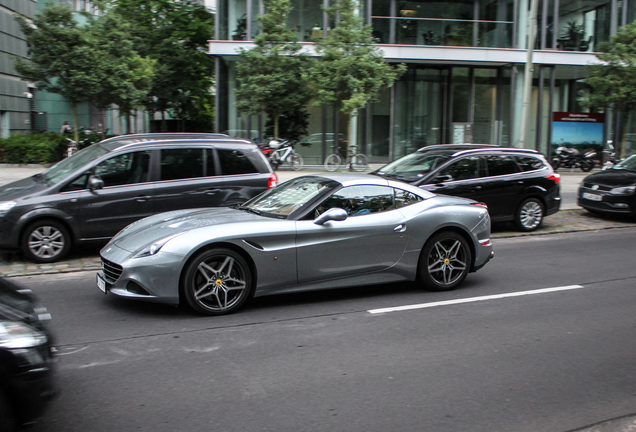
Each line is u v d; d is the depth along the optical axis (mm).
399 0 22094
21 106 32031
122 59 20344
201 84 28594
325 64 19375
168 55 26641
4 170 18750
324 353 4422
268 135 22203
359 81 19172
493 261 8203
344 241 5730
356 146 21516
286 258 5496
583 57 22906
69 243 7590
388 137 23047
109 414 3373
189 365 4141
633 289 6633
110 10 20875
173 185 8000
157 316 5297
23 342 2812
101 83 20078
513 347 4629
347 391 3736
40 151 20344
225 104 22109
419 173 9938
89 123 35969
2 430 2738
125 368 4074
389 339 4770
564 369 4180
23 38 32094
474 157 10211
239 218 5652
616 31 23375
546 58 22531
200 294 5250
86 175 7645
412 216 6121
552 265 7934
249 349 4484
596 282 6953
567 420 3393
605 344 4742
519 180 10422
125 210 7762
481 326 5164
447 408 3516
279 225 5512
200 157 8234
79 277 6887
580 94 24484
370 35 19875
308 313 5473
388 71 20188
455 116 23516
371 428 3240
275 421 3305
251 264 5449
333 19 20766
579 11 23094
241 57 20531
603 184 12070
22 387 2766
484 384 3887
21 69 19750
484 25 22281
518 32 22672
